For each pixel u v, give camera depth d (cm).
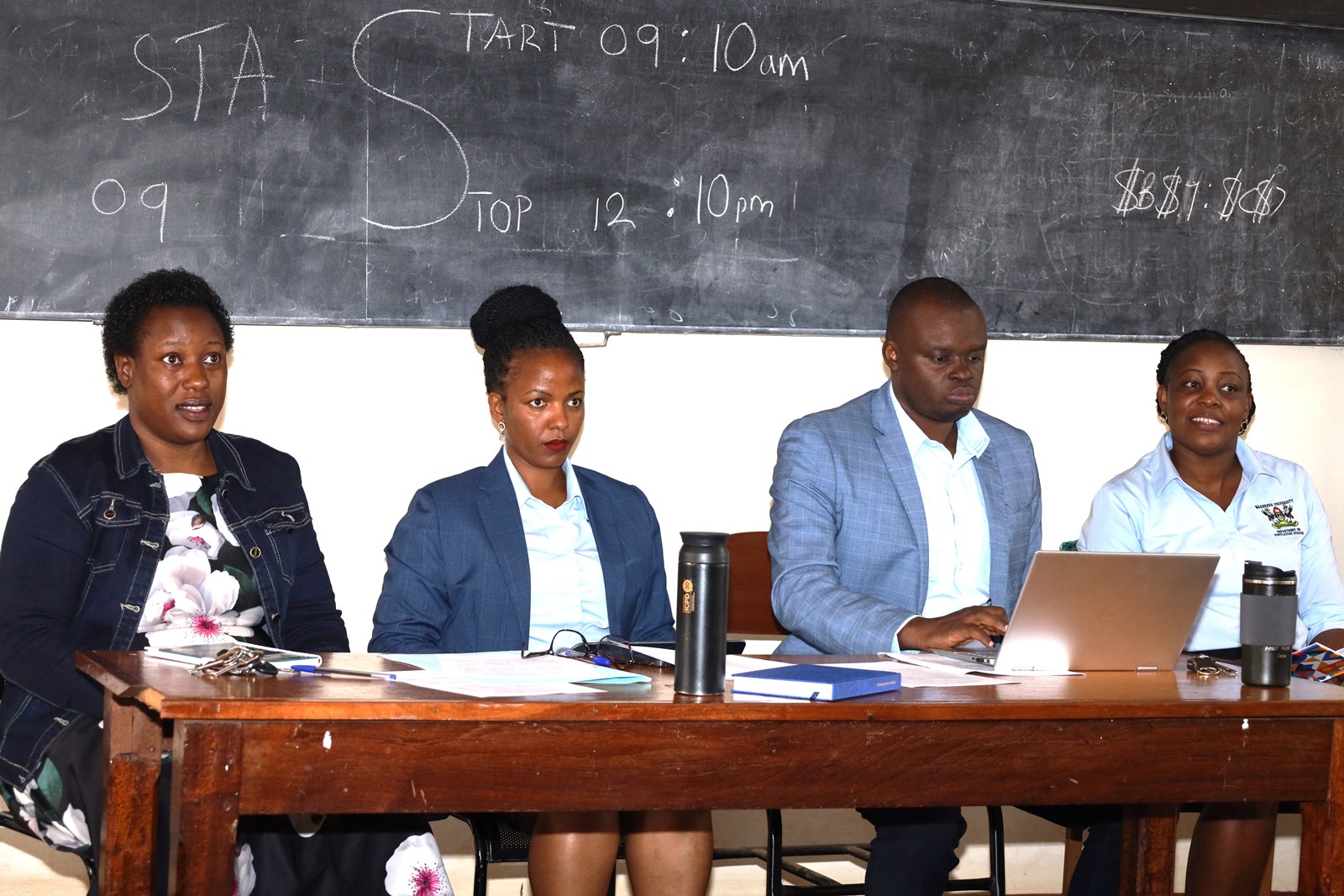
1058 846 319
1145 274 323
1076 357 322
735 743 148
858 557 235
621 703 143
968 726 155
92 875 189
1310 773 168
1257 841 222
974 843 313
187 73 266
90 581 198
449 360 284
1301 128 332
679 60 293
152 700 136
